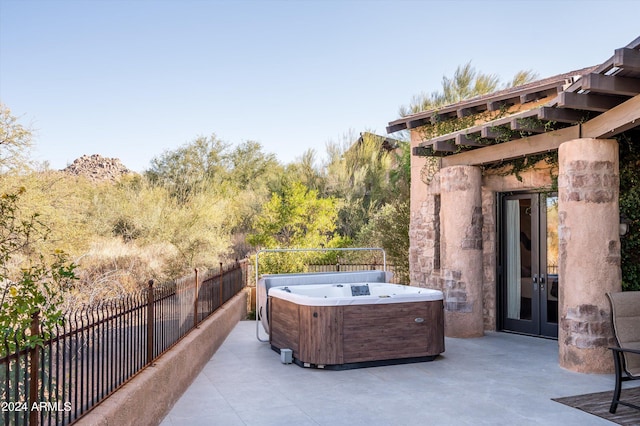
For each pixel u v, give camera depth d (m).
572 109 5.84
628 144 6.42
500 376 5.84
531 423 4.31
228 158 27.27
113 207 16.36
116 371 3.82
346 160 18.55
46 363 3.28
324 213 14.30
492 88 14.51
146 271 12.31
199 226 16.77
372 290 8.07
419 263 9.73
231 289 10.08
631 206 6.49
